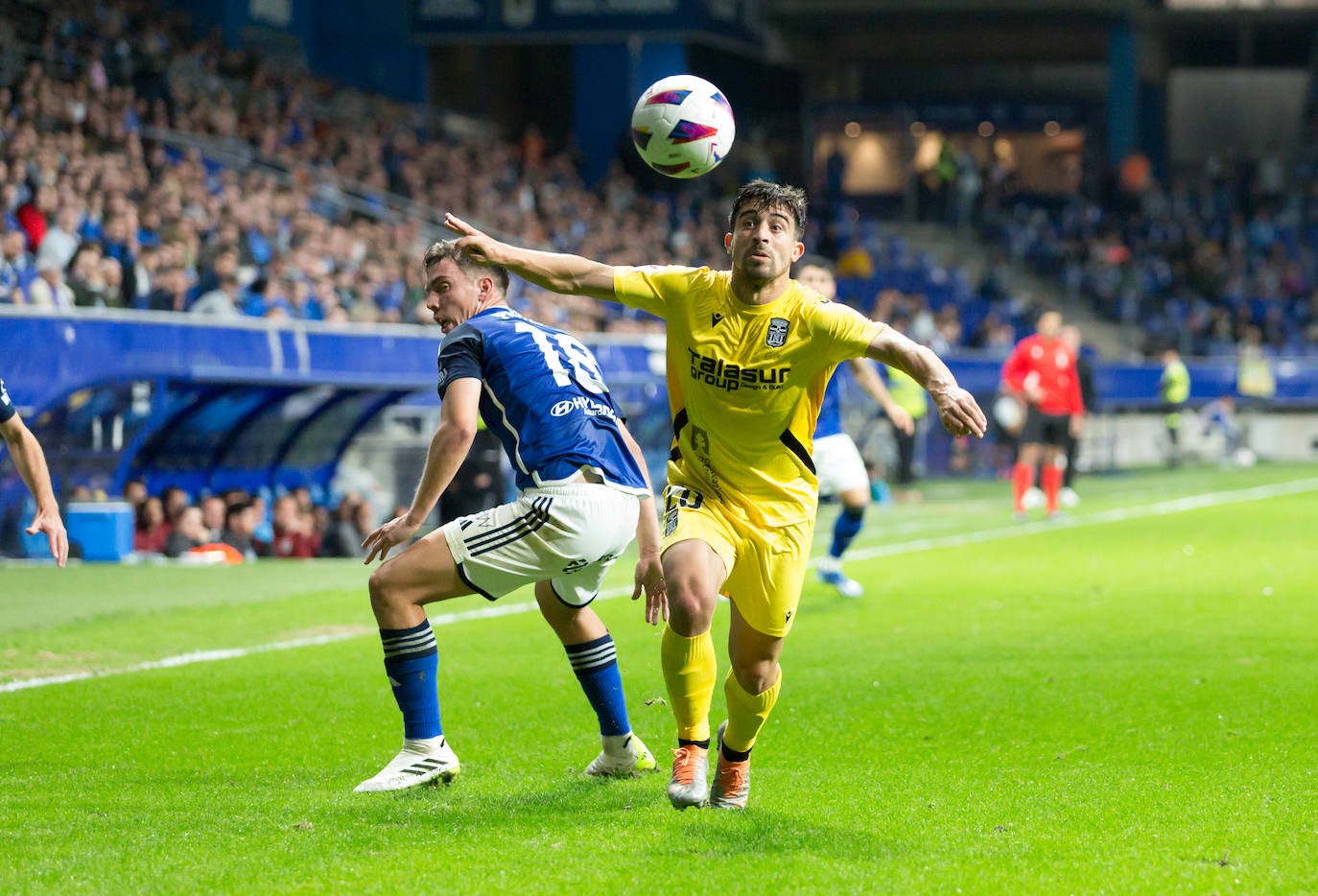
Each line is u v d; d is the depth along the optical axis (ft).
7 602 30.91
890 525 50.78
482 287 15.98
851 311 13.98
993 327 85.87
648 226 90.02
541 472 15.17
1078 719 19.60
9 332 36.19
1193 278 105.81
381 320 54.34
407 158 79.66
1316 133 120.67
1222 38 128.36
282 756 17.47
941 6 112.47
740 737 14.79
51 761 17.17
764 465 14.40
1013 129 122.21
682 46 99.40
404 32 98.17
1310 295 105.81
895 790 15.66
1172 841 13.52
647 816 14.51
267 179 63.05
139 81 66.59
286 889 12.12
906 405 65.92
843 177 117.39
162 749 17.81
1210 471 80.23
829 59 124.47
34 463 14.48
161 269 46.85
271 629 27.89
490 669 23.63
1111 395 81.20
